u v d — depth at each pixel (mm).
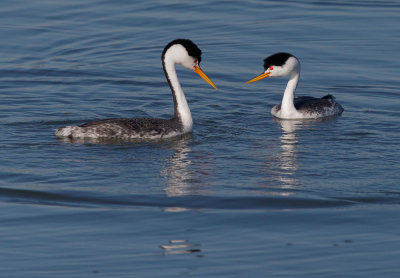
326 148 16328
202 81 22266
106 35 25875
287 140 17031
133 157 15508
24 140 16594
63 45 24875
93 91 21078
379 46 24812
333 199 13047
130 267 10406
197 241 11289
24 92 20750
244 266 10414
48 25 26531
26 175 14258
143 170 14664
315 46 24922
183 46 17250
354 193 13336
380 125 18328
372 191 13438
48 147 16109
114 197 13133
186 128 17375
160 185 13781
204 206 12742
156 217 12250
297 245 11109
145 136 16703
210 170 14695
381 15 28047
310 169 14758
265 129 18047
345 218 12172
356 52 24344
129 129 16656
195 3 29391
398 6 29188
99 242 11242
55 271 10289
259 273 10203
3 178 14062
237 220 12117
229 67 23312
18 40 25062
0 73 22297
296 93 21422
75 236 11453
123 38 25656
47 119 18359
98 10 28250
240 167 14906
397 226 11805
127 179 14117
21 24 26484
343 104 20469
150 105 20000
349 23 27172
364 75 22484
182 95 17422
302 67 23250
